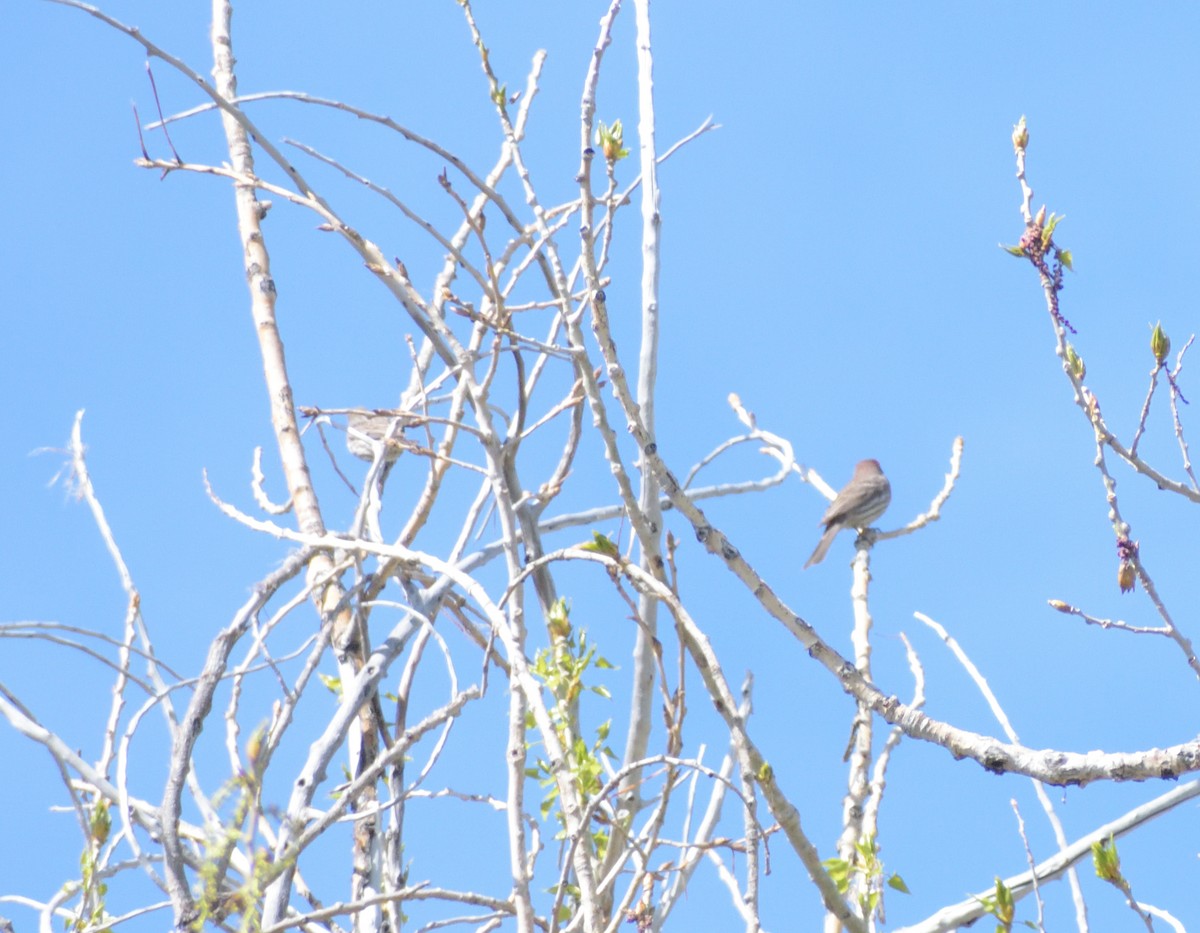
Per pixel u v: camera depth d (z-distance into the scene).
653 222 12.53
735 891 10.50
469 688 10.12
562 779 10.00
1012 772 9.38
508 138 10.96
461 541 12.45
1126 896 8.57
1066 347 10.51
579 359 10.29
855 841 10.91
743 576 10.18
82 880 9.79
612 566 10.20
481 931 10.31
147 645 11.09
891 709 9.91
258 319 14.08
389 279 12.19
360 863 10.71
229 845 9.07
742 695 12.05
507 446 12.48
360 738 11.52
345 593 12.06
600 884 10.77
